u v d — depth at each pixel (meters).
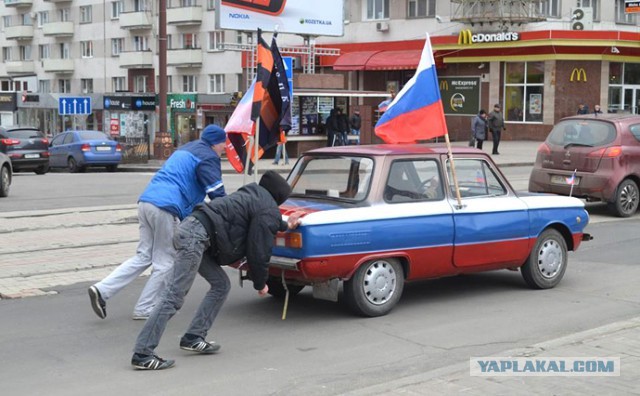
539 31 36.47
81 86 65.25
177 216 7.32
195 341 6.44
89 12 63.75
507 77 38.50
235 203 6.15
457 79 40.25
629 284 9.13
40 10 68.50
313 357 6.39
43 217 14.10
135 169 30.91
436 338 6.92
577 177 14.39
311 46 38.59
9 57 73.12
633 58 37.47
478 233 8.09
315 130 31.58
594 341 6.49
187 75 56.84
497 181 8.51
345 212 7.24
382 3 43.88
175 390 5.59
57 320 7.55
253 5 34.25
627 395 5.20
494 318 7.61
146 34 58.78
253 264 6.18
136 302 8.27
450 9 40.50
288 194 6.41
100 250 11.09
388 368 6.10
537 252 8.73
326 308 8.01
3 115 60.44
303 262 7.03
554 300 8.35
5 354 6.46
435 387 5.39
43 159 26.70
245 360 6.31
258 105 7.64
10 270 9.71
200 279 9.47
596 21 39.75
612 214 14.68
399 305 8.13
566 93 36.94
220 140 7.31
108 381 5.79
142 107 47.84
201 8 54.97
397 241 7.51
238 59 52.75
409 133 8.31
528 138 37.91
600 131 14.44
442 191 7.96
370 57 42.88
